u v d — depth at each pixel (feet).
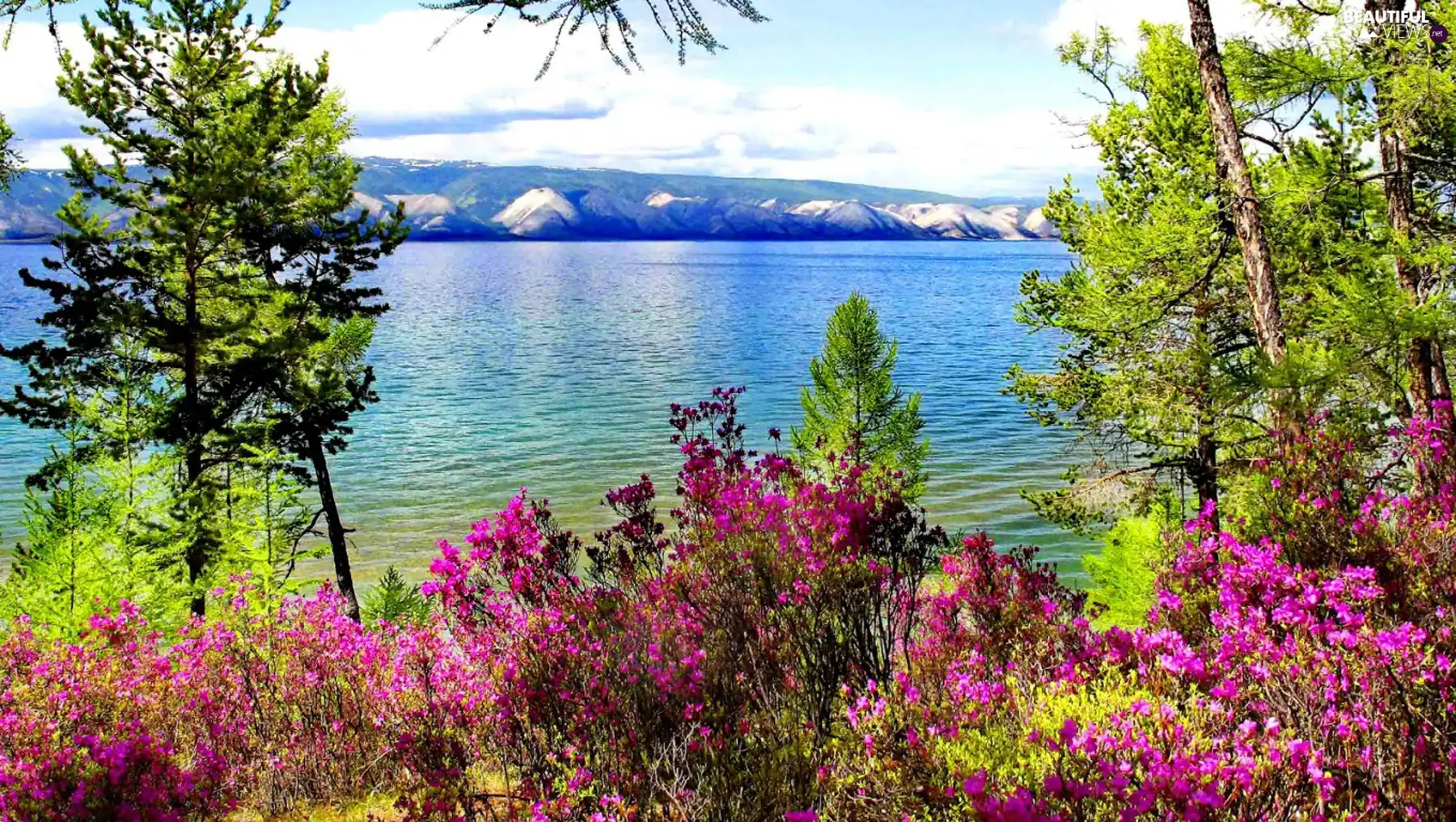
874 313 69.82
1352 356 36.14
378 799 21.90
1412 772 11.85
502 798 18.53
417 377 314.35
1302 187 41.63
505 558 21.45
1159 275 47.29
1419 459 24.02
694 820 14.99
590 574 22.44
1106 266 48.91
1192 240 44.57
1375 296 37.81
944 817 12.05
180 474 64.13
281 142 67.51
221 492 63.98
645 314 586.04
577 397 273.54
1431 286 39.73
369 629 31.35
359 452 195.62
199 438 62.28
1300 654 14.02
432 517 145.48
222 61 62.90
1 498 146.30
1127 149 50.14
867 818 13.10
